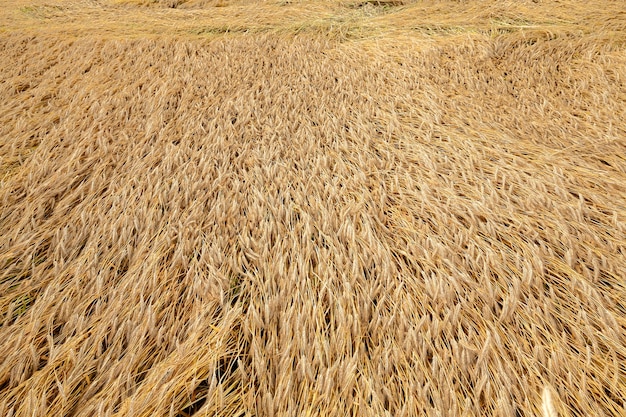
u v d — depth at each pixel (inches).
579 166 97.5
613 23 165.5
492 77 141.7
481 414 53.4
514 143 105.9
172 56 175.5
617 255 74.3
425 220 85.7
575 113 120.0
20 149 115.4
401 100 131.4
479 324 63.9
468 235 78.5
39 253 83.4
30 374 60.8
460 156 101.8
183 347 61.4
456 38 168.7
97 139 116.4
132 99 137.7
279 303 68.6
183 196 94.2
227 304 69.6
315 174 98.4
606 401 55.0
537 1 191.9
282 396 54.6
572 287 68.4
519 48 157.6
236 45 182.2
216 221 87.8
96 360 60.4
